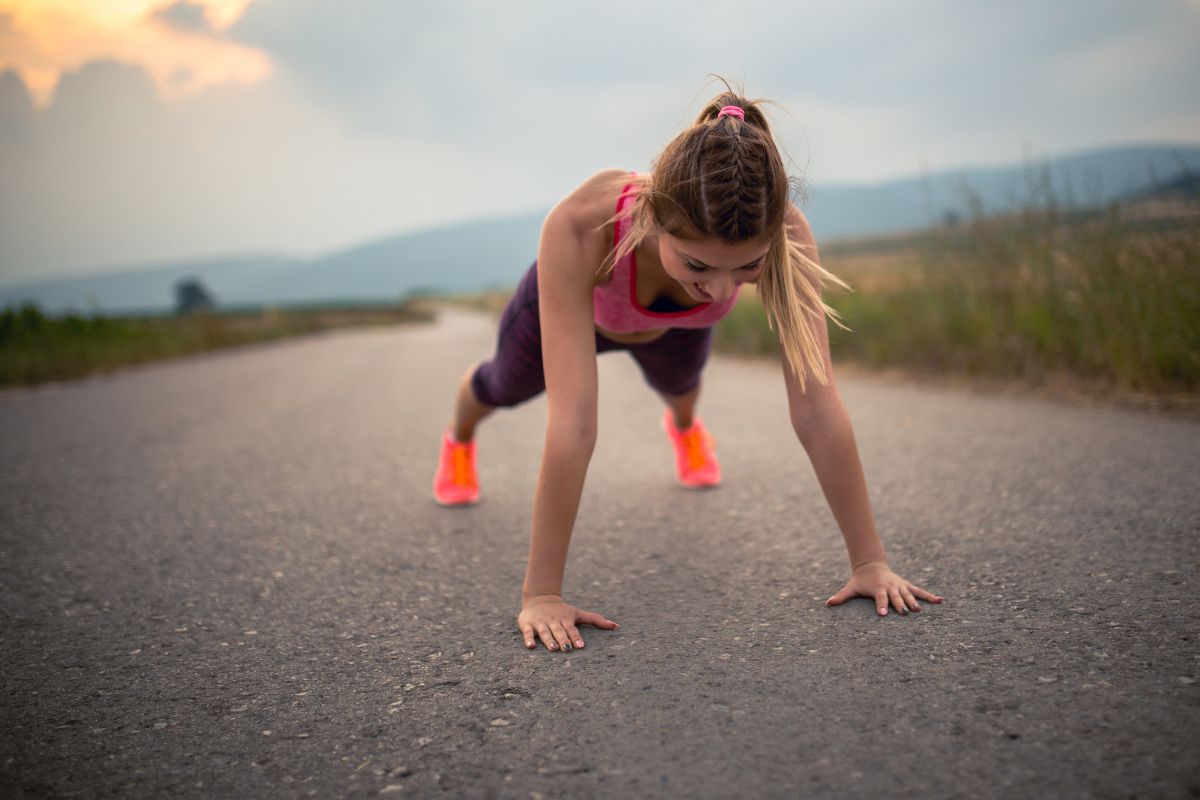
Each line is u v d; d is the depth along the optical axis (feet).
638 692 5.12
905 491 9.71
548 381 6.36
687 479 11.02
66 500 11.73
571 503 6.29
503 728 4.77
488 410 10.14
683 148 5.16
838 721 4.57
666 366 8.91
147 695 5.52
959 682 4.92
